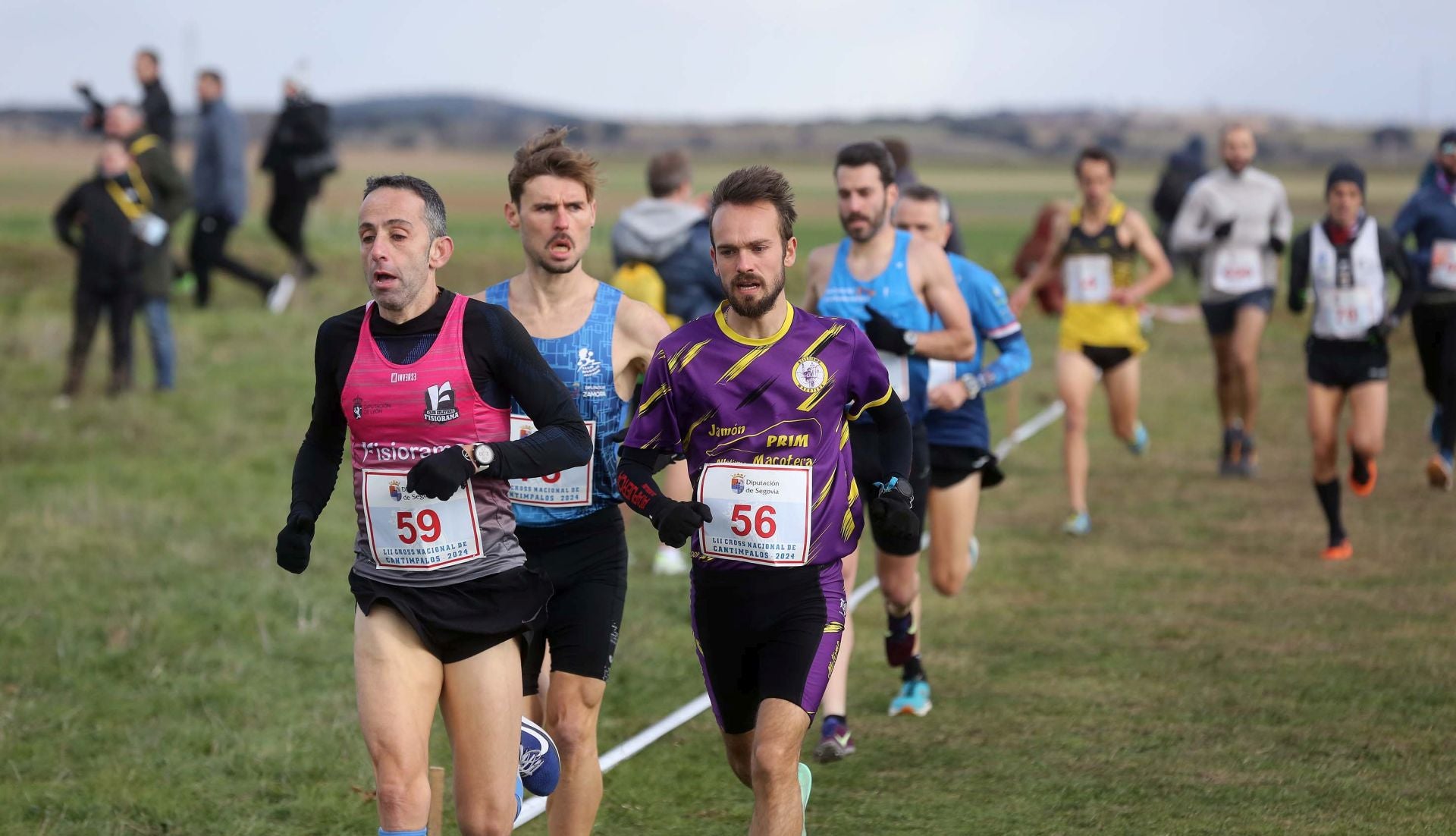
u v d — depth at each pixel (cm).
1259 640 1562
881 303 1309
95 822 1123
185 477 2388
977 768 1218
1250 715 1327
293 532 856
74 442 2594
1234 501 2291
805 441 923
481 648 864
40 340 3466
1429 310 2192
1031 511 2245
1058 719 1335
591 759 973
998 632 1627
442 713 886
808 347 924
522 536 993
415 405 845
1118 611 1692
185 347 3459
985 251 5959
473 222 7075
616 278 1955
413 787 841
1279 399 3231
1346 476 2462
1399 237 2039
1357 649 1523
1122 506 2266
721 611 938
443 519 848
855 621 1692
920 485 1315
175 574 1838
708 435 930
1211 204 2442
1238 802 1122
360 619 869
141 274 2950
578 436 869
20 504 2170
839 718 1223
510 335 863
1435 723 1295
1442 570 1850
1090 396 3347
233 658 1535
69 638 1568
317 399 883
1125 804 1126
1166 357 3878
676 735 1338
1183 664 1488
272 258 4744
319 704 1412
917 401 1314
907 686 1375
